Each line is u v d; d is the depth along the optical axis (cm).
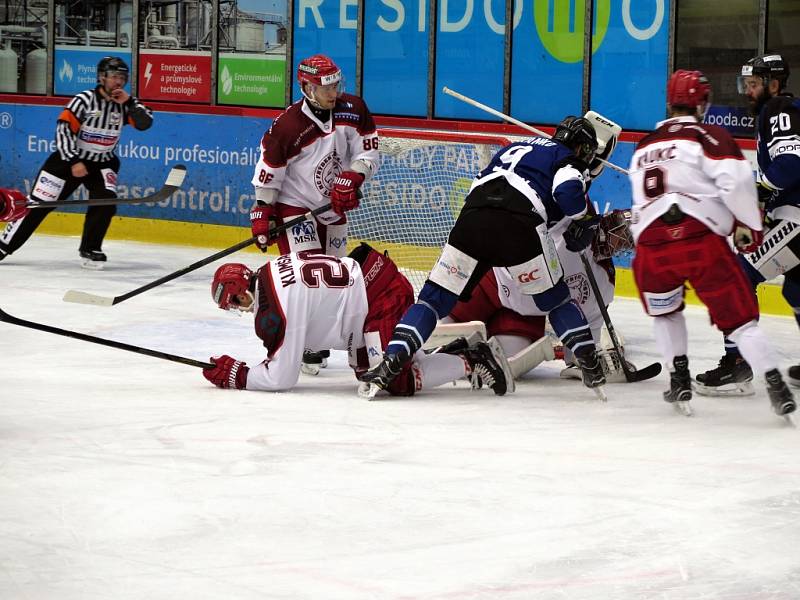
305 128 1817
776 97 1669
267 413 1498
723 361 1653
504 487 1202
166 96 3288
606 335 1817
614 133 1648
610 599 927
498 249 1550
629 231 1756
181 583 950
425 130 2967
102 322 2170
